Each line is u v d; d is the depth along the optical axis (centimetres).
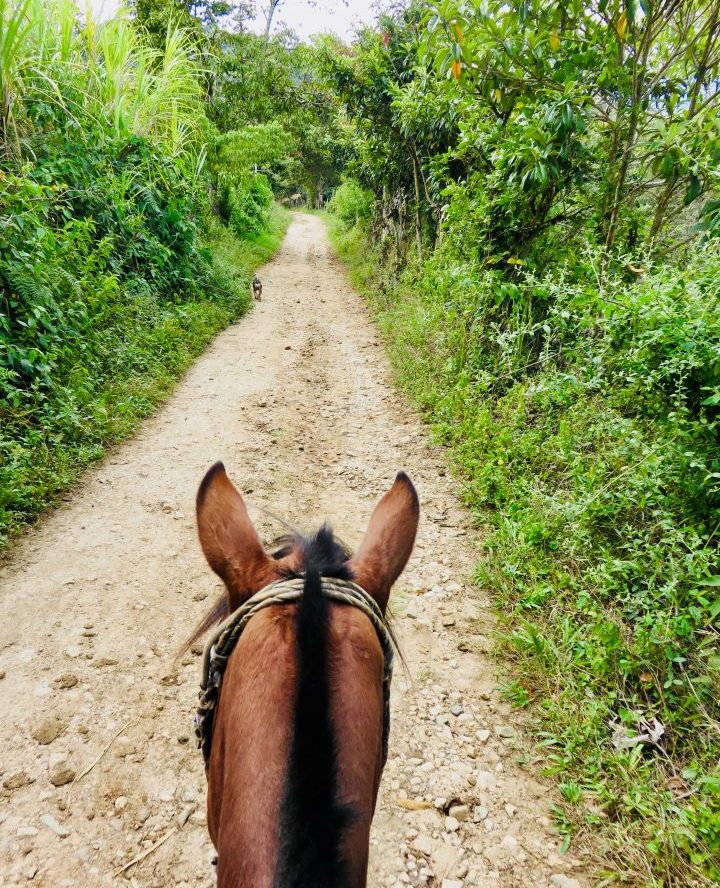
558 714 302
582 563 385
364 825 98
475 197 686
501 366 625
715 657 295
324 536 144
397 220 1369
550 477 474
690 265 432
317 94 1962
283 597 124
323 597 105
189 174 1165
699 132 493
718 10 484
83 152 861
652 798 256
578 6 495
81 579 393
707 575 324
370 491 535
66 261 717
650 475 378
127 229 912
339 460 597
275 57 1905
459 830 256
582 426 475
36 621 354
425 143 1031
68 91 862
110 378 684
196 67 1267
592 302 461
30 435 509
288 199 5647
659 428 397
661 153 514
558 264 612
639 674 311
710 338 369
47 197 712
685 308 378
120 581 395
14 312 593
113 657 333
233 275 1307
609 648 316
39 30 847
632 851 242
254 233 2181
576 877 238
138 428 628
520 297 593
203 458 575
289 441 632
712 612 303
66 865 233
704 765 268
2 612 357
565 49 525
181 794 265
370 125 1227
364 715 110
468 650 356
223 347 956
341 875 83
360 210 1967
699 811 244
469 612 386
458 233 739
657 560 341
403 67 1114
